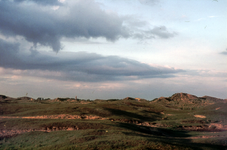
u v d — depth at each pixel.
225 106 120.06
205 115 100.88
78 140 33.03
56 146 31.28
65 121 51.25
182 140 45.53
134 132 44.12
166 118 100.88
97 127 46.91
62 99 176.75
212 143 41.94
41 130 45.97
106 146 28.66
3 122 51.16
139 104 152.62
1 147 36.16
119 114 91.06
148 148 28.61
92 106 102.19
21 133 43.69
